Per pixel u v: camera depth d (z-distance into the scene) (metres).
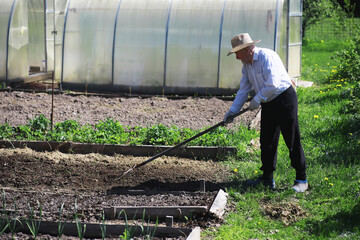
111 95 11.88
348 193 5.45
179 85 12.98
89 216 5.03
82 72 13.47
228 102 11.23
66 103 10.97
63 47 13.46
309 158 6.73
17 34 13.35
